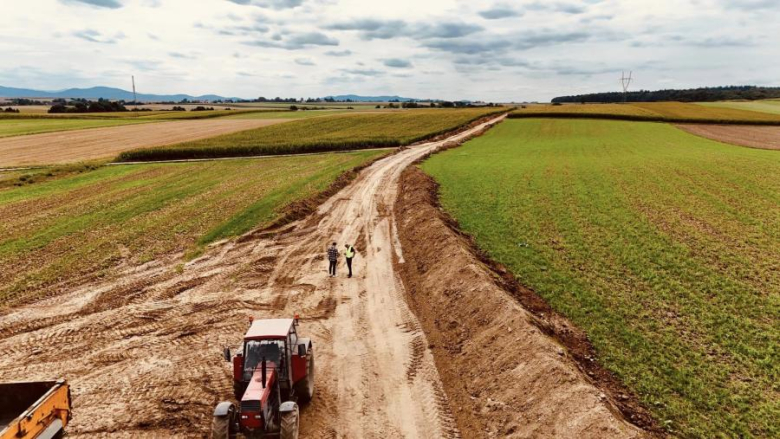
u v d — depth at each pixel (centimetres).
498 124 10275
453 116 11662
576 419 991
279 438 1020
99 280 2061
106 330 1634
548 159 5412
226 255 2405
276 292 1975
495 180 4019
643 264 1953
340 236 2761
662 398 1098
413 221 2814
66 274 2112
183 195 3778
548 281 1805
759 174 3994
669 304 1577
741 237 2283
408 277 2114
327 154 6688
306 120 11200
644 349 1304
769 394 1104
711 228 2453
